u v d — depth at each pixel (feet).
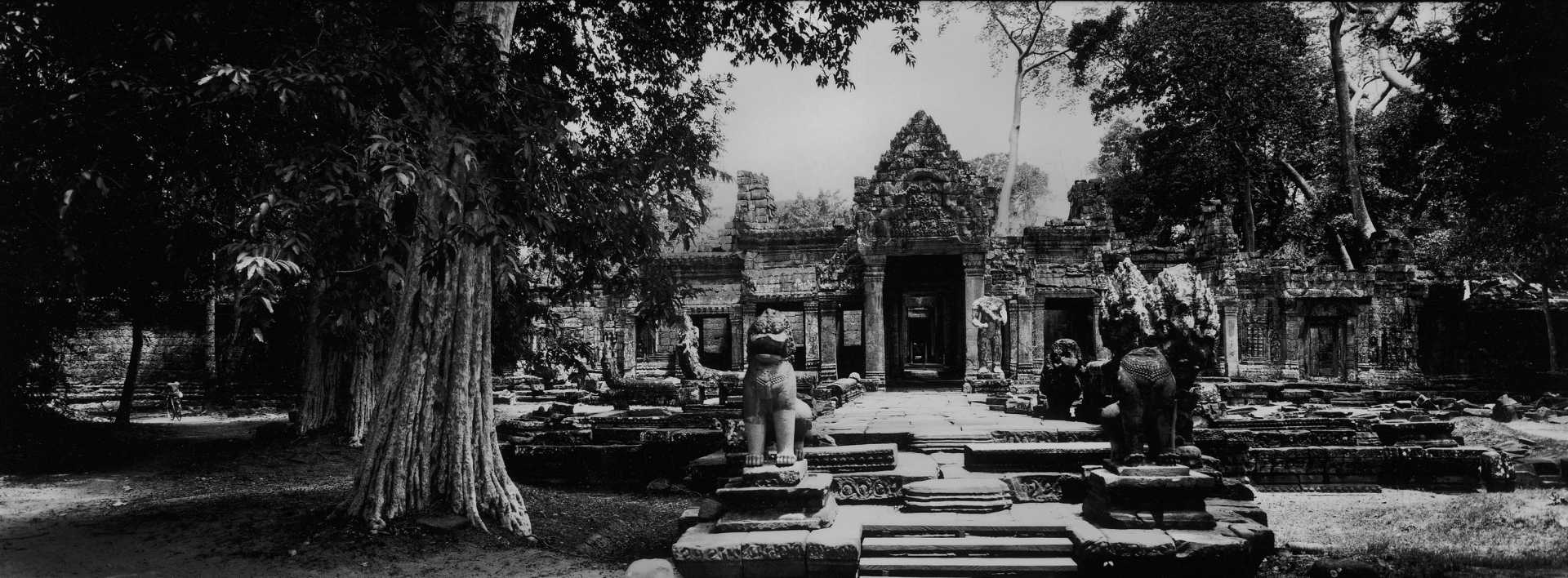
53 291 57.57
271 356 99.91
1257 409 76.69
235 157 36.27
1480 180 58.65
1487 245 89.71
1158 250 104.53
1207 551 24.99
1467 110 54.65
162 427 79.97
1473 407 79.61
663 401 81.20
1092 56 74.49
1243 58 77.56
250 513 33.96
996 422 50.24
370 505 31.68
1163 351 33.63
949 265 104.68
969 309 94.89
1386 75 81.82
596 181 37.60
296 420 60.85
